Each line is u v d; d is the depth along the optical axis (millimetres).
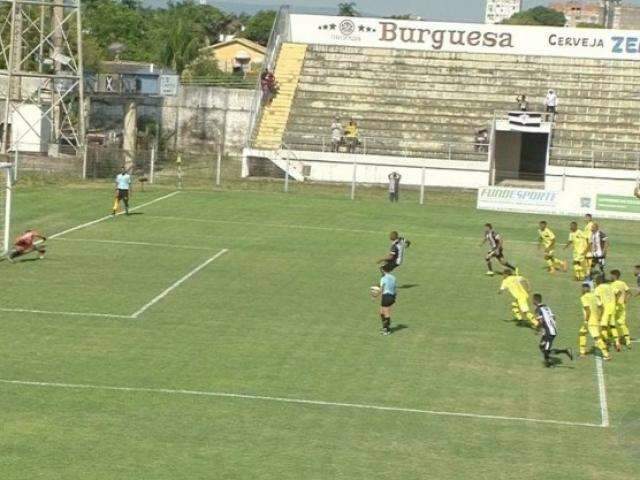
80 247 159500
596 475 81062
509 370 109312
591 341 121750
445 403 97875
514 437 89438
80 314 123438
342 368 107250
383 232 178750
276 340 116188
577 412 96812
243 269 149500
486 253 165750
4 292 131875
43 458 79562
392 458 83188
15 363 104062
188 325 120750
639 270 129000
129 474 77125
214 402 95000
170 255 156375
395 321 126000
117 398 94938
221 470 78812
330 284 142875
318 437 87250
